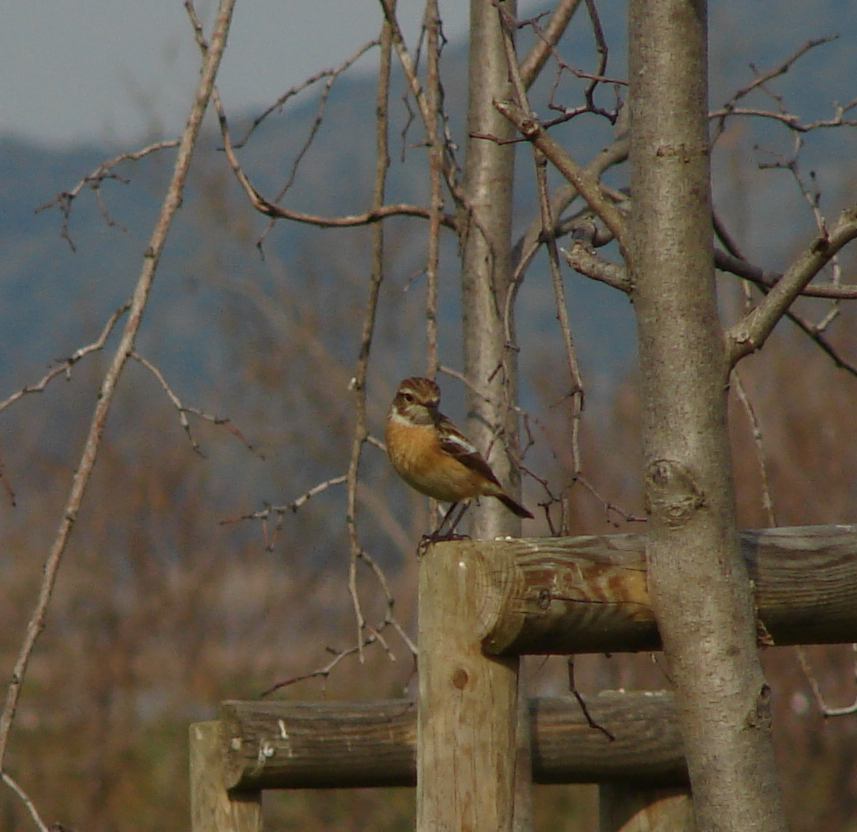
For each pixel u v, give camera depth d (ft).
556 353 77.92
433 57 34.09
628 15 18.90
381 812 71.10
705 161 18.52
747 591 18.28
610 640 19.85
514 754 19.77
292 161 34.73
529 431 27.02
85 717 77.71
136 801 75.56
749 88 36.17
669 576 18.19
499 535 34.50
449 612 19.58
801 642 21.40
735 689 17.93
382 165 34.91
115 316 27.78
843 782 69.15
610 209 19.33
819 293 22.43
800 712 68.18
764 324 18.28
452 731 19.49
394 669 73.82
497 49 35.86
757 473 72.69
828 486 72.54
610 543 19.92
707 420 18.21
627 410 72.43
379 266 34.42
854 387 74.64
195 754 30.73
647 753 30.07
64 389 86.99
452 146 34.17
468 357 34.65
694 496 18.07
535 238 35.06
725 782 17.85
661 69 18.51
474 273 34.73
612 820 30.96
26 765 75.20
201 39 31.89
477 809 19.42
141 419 85.51
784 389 75.05
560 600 19.27
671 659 18.30
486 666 19.56
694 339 18.26
